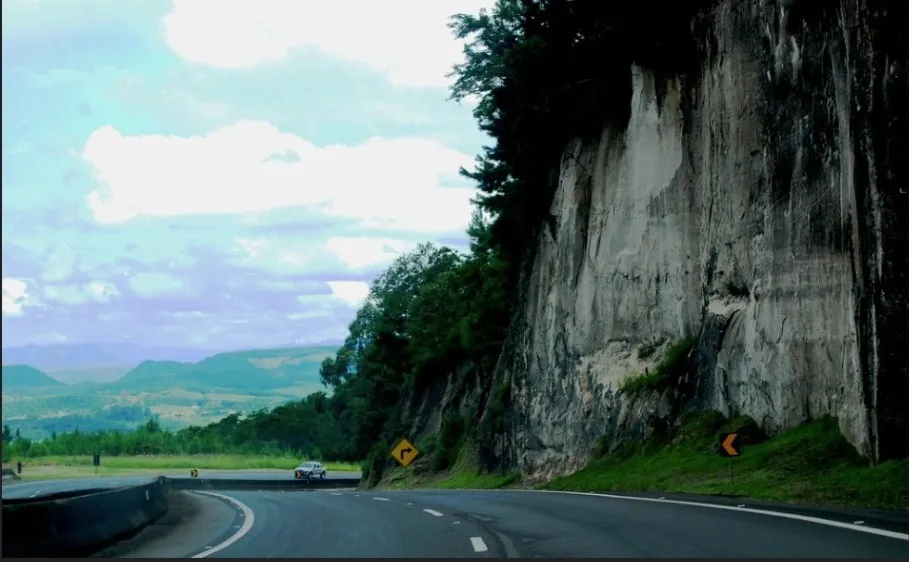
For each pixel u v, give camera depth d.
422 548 14.92
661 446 34.94
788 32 29.77
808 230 28.78
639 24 39.25
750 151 32.84
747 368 31.45
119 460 141.88
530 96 47.97
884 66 21.97
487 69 58.31
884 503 18.66
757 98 32.72
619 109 43.19
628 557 12.78
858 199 22.59
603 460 37.38
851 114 22.89
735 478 25.61
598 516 19.34
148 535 19.53
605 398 40.09
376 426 105.81
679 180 38.50
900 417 21.50
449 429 67.75
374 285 114.12
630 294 40.66
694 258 37.62
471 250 87.75
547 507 22.64
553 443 44.34
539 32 46.19
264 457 158.50
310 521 21.23
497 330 68.88
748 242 32.53
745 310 32.47
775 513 17.83
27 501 14.87
